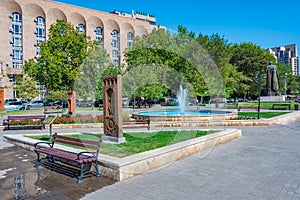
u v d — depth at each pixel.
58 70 25.44
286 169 5.56
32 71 26.92
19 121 12.78
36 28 43.69
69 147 6.77
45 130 11.95
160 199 4.11
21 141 8.43
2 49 40.34
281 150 7.38
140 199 4.12
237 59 47.38
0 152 7.77
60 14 45.28
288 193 4.26
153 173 5.39
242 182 4.79
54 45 25.84
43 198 4.29
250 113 18.06
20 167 6.12
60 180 5.13
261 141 8.75
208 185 4.66
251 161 6.22
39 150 6.12
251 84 45.91
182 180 4.94
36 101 33.59
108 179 5.10
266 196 4.15
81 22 47.25
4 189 4.72
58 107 28.78
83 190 4.58
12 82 40.47
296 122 14.55
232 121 12.68
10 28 41.16
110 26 47.75
